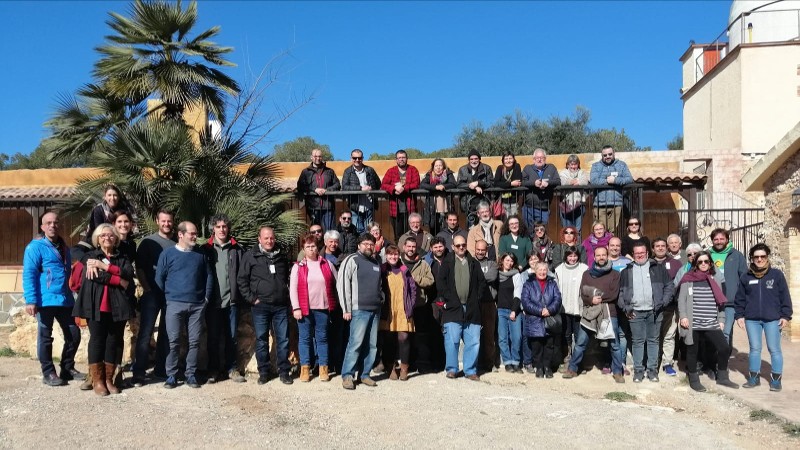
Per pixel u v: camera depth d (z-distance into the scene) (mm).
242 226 9023
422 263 8750
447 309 8617
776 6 21656
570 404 7473
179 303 7578
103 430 6168
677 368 9078
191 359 7770
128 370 8461
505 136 28844
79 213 9695
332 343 8641
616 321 8453
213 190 9469
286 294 8156
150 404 7020
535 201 10023
